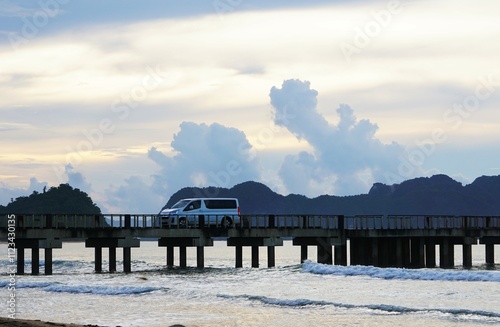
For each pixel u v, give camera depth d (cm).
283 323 4069
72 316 4409
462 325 3900
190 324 4069
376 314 4303
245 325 4025
